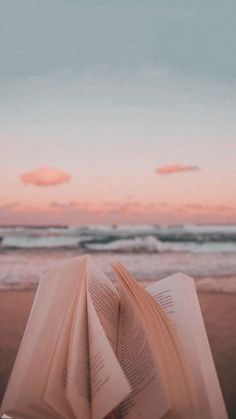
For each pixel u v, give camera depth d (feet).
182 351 1.09
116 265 1.25
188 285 1.41
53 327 1.19
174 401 1.05
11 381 1.18
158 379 1.03
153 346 1.05
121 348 1.23
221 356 2.19
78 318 1.13
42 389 1.09
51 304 1.26
